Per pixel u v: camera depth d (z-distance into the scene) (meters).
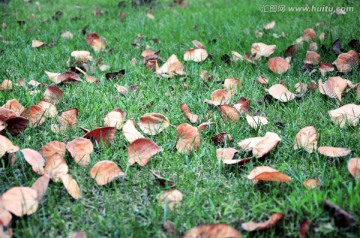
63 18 2.92
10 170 1.26
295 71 1.86
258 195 1.19
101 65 1.94
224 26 2.54
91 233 1.09
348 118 1.42
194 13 2.99
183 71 1.85
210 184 1.23
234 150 1.30
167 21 2.76
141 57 2.08
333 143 1.35
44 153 1.29
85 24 2.75
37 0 3.55
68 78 1.74
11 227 1.10
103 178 1.21
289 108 1.55
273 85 1.61
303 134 1.33
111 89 1.71
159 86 1.74
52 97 1.59
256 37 2.34
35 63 1.97
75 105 1.59
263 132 1.43
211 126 1.45
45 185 1.14
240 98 1.57
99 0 3.54
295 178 1.23
